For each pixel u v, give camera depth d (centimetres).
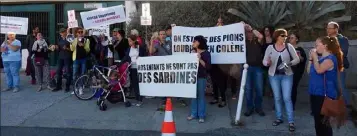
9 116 792
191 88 705
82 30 1014
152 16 1427
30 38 1125
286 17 1257
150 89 733
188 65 704
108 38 1121
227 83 943
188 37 799
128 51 880
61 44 1008
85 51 1000
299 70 786
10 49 1012
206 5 1409
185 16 1415
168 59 716
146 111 822
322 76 535
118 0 1450
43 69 1057
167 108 559
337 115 525
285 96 681
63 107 859
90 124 738
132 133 682
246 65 714
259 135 660
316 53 540
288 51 671
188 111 816
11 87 1041
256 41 754
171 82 717
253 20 1259
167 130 557
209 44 775
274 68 679
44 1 1511
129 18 1443
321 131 550
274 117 767
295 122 733
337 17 1269
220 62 769
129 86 877
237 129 695
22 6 1530
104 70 898
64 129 707
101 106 825
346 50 725
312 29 1233
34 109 843
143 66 736
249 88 764
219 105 852
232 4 1385
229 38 762
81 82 930
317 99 540
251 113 781
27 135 672
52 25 1514
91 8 1473
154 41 892
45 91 1021
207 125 723
